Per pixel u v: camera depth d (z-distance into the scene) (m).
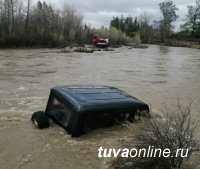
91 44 61.41
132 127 6.51
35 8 61.41
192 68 24.52
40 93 12.28
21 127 7.68
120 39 69.38
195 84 16.23
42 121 7.49
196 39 100.81
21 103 10.42
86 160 5.91
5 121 8.19
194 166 5.57
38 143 6.69
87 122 6.99
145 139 5.59
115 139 6.71
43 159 5.96
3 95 11.75
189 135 6.08
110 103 7.26
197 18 104.56
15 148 6.45
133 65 25.33
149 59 32.31
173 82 16.80
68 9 66.38
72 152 6.24
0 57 29.48
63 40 52.38
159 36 109.38
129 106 7.49
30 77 16.67
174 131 5.65
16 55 32.41
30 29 52.59
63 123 7.30
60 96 7.56
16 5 57.59
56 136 7.01
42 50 42.12
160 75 19.66
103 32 68.25
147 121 6.33
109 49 47.69
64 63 24.59
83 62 26.00
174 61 30.94
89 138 6.87
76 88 8.20
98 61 27.45
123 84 15.59
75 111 6.92
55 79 16.31
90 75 18.42
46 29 53.56
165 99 12.19
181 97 12.69
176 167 5.41
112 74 19.20
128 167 5.55
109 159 5.91
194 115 9.71
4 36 46.69
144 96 12.67
